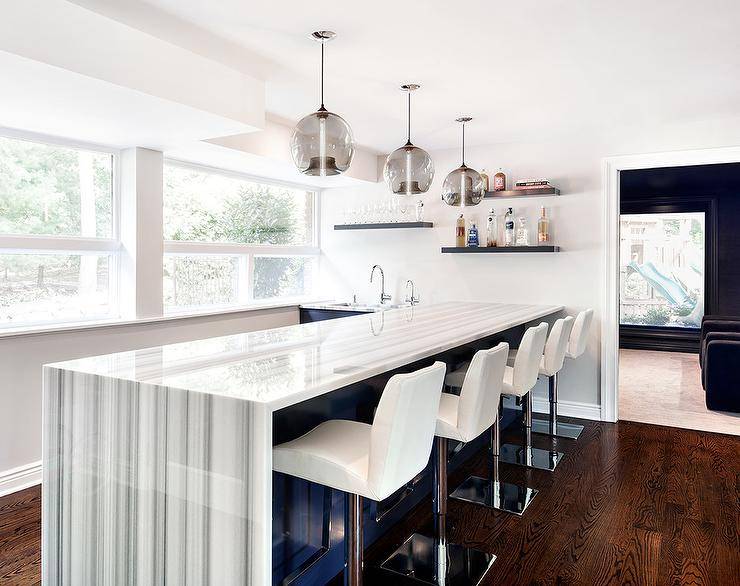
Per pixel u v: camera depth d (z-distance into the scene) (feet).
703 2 7.92
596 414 15.88
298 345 8.55
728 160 14.24
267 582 5.21
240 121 10.77
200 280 16.21
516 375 10.39
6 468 10.84
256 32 8.92
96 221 12.82
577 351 13.96
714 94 12.28
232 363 7.06
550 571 7.91
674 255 27.66
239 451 5.32
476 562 8.14
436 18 8.42
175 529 5.76
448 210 17.92
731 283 26.37
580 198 15.92
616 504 10.12
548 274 16.39
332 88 11.80
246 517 5.28
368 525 8.61
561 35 9.05
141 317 13.23
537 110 13.57
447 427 8.06
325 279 20.43
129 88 8.70
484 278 17.37
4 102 9.38
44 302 11.92
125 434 6.15
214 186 16.53
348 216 19.54
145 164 13.16
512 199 16.85
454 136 16.19
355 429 7.06
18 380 10.99
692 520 9.46
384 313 13.61
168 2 7.91
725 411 16.71
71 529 6.67
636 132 15.12
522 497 10.37
